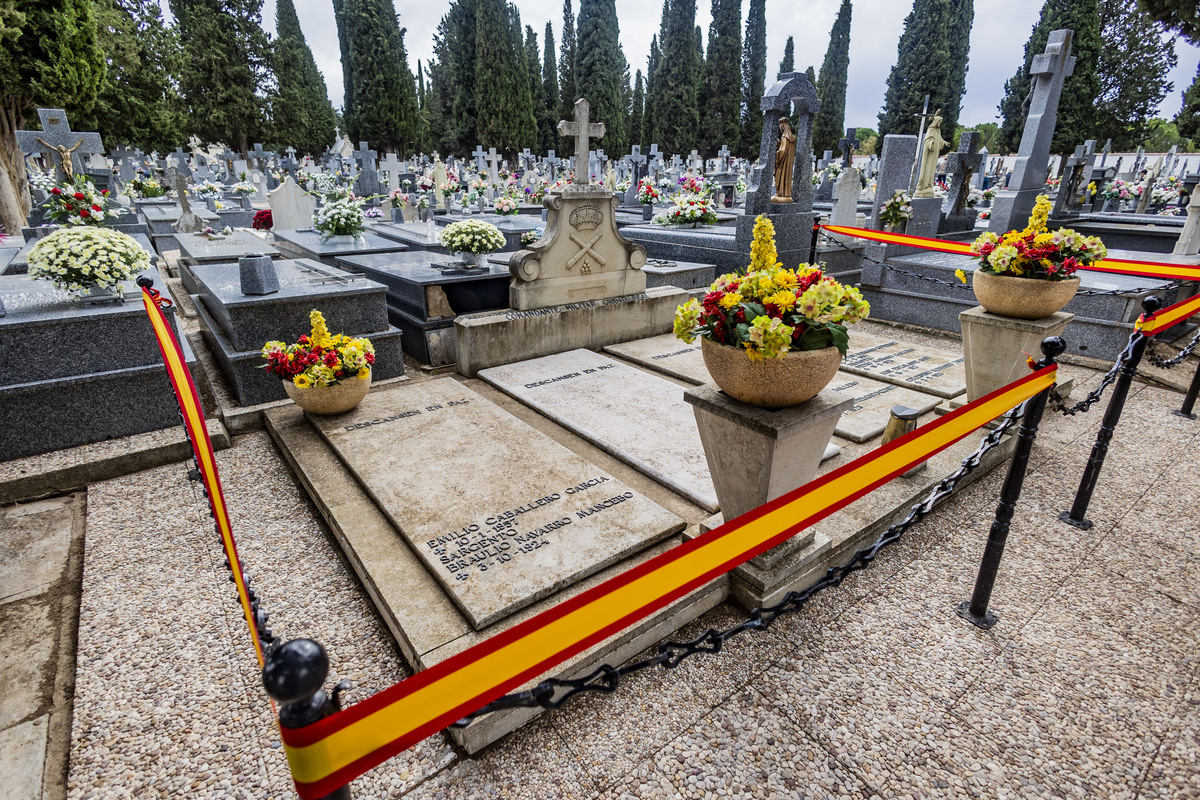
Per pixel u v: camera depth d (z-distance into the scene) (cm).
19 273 668
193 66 3716
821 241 892
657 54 4309
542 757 235
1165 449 498
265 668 103
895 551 369
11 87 1576
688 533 343
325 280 618
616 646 268
